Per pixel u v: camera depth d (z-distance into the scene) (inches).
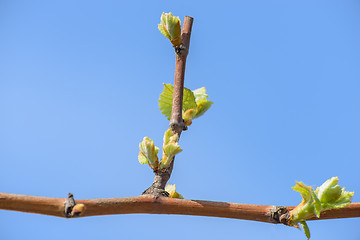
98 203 19.7
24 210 18.9
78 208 19.2
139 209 20.3
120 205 20.0
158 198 20.5
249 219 20.9
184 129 24.1
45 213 19.1
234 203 20.9
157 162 22.2
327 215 21.1
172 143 22.4
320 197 21.2
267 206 21.0
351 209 21.1
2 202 18.6
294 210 21.0
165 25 24.2
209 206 20.6
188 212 20.6
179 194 24.0
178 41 24.3
